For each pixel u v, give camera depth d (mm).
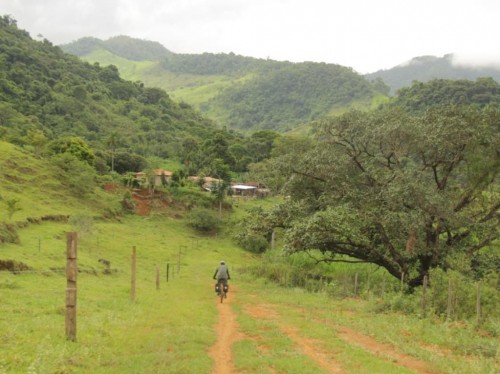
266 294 24891
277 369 8883
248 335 12867
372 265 36438
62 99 141250
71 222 49969
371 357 10219
